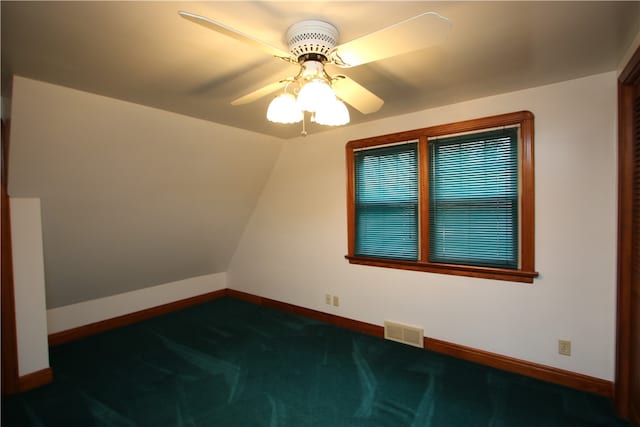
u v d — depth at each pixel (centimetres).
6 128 219
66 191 254
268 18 137
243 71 189
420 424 192
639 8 133
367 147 316
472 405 209
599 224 212
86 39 153
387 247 309
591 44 166
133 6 128
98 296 350
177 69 186
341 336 320
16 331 232
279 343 309
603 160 210
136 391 232
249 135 337
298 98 129
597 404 206
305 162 367
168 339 323
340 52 128
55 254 285
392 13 134
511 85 223
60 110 214
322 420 198
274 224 404
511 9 133
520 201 238
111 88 212
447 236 274
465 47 167
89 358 284
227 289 478
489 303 254
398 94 237
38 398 225
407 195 294
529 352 239
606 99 207
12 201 231
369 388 230
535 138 230
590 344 217
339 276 344
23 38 151
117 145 254
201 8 129
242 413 206
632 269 192
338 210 341
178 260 394
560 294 226
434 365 259
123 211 298
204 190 346
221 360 277
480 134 253
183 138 286
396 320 304
